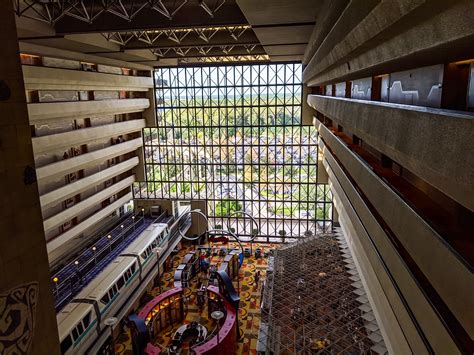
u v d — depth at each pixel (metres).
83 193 22.75
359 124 7.95
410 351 6.09
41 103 16.39
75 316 14.43
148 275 21.25
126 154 28.39
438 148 3.67
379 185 7.09
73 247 21.92
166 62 26.28
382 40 5.51
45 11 13.98
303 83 26.19
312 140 27.17
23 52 16.05
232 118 27.98
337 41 7.95
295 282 17.36
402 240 5.51
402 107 5.09
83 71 19.41
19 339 5.04
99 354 15.44
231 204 29.50
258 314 19.20
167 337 17.25
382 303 8.88
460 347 3.82
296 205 28.64
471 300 3.20
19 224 5.04
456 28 3.09
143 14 14.13
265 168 28.34
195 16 14.03
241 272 23.95
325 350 12.53
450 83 5.15
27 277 5.21
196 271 23.80
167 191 30.11
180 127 28.78
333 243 22.05
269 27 14.12
